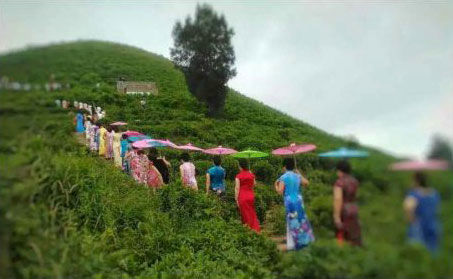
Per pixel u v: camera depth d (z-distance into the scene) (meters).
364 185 4.26
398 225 3.89
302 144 5.95
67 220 5.54
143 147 12.17
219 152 11.00
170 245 7.62
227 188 10.27
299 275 4.59
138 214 8.39
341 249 4.21
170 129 13.45
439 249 3.66
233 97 11.18
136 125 14.02
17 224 4.36
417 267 3.64
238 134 10.88
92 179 7.57
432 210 3.75
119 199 8.76
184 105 14.16
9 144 4.75
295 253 5.05
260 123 10.16
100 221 7.07
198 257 7.29
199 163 11.87
